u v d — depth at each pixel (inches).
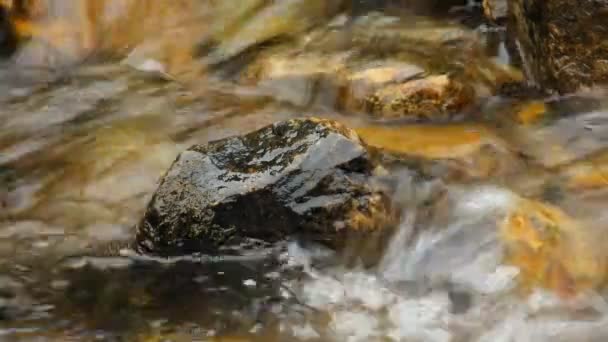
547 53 293.4
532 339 179.5
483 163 252.1
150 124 301.3
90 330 183.2
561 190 236.7
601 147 264.8
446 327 184.4
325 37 350.0
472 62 316.8
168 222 209.9
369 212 211.0
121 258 212.5
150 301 194.4
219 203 206.5
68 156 277.7
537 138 272.2
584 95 290.2
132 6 376.8
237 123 299.9
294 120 226.2
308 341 180.2
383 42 339.0
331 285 199.3
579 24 283.9
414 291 197.5
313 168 209.9
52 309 191.5
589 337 178.4
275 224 207.3
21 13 377.1
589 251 203.8
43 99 330.6
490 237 208.8
